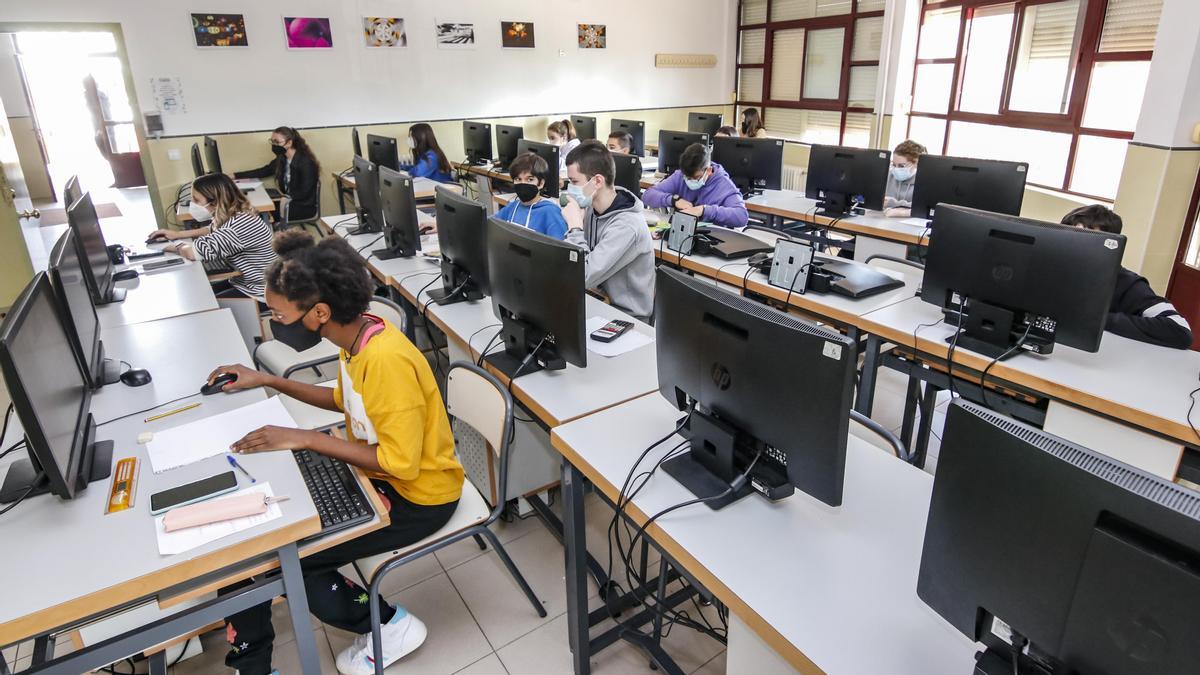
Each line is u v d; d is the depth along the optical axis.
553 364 1.96
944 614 0.95
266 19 6.00
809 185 4.05
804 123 7.69
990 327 2.03
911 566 1.17
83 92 8.66
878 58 6.59
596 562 2.10
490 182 6.03
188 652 1.81
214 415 1.69
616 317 2.41
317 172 5.52
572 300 1.77
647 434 1.60
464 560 2.23
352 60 6.43
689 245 3.14
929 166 3.48
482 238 2.40
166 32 5.67
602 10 7.51
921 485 1.40
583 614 1.72
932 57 6.03
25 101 8.02
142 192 8.65
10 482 1.39
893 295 2.56
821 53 7.25
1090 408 1.78
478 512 1.78
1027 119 5.04
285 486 1.39
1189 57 3.51
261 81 6.12
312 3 6.13
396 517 1.63
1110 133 4.36
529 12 7.11
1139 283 2.16
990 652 0.91
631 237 2.54
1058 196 4.79
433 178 6.20
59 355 1.40
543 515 2.34
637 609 1.99
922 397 2.65
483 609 2.02
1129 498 0.69
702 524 1.28
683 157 3.86
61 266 1.63
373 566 1.62
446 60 6.84
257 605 1.52
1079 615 0.76
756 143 4.47
